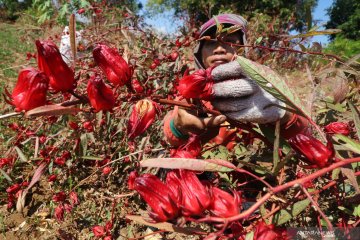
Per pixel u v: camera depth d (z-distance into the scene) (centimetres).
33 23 765
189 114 133
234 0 1086
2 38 1019
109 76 97
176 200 80
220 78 107
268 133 110
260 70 92
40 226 253
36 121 289
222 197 81
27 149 311
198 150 127
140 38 359
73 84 89
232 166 84
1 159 278
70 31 90
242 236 94
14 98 84
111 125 267
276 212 97
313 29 133
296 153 100
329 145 87
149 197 81
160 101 107
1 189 290
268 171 94
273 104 101
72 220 250
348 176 90
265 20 690
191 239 203
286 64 414
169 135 164
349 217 130
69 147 268
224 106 109
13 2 1798
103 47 96
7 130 338
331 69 131
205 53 170
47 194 285
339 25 1415
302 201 94
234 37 166
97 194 269
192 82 104
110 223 211
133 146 243
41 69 85
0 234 245
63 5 511
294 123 125
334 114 169
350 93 165
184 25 494
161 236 188
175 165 82
